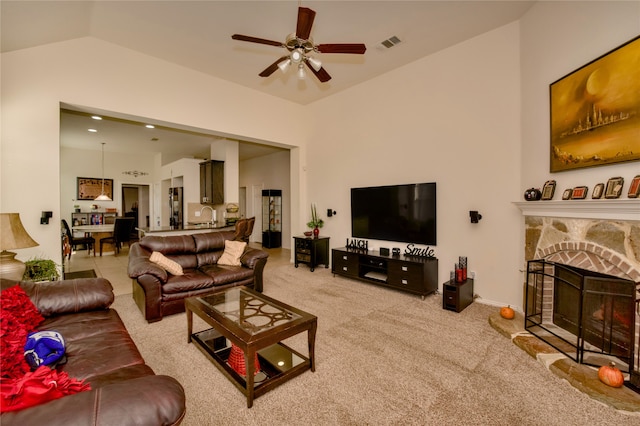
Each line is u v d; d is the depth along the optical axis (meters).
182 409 1.01
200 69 4.47
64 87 3.41
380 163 4.76
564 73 2.67
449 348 2.54
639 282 1.99
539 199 2.89
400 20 3.31
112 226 7.41
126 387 0.99
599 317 2.19
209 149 8.53
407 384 2.04
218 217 7.36
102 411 0.88
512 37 3.35
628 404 1.73
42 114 3.27
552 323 2.75
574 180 2.56
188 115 4.43
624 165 2.13
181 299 3.28
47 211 3.28
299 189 6.07
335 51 2.72
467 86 3.74
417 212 4.23
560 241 2.62
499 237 3.51
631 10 2.09
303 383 2.06
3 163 3.07
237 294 2.79
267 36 3.61
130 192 11.21
